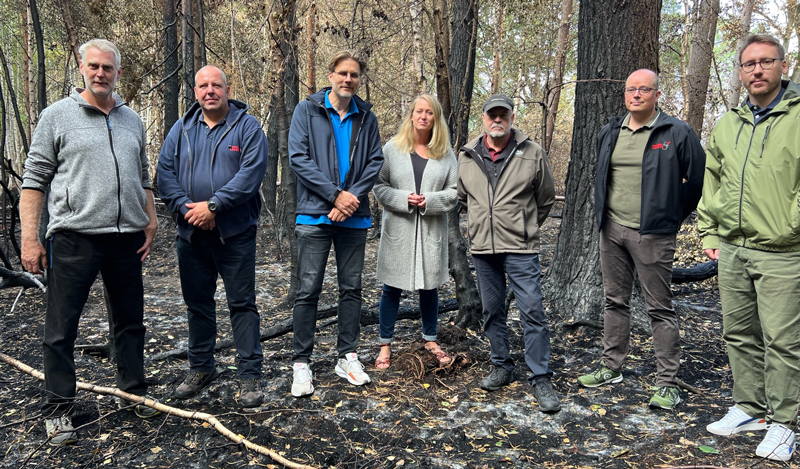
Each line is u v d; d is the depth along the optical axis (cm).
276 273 703
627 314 318
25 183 243
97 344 389
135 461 241
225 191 272
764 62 236
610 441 259
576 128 436
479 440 261
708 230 273
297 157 302
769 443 238
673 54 1291
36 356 383
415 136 342
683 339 406
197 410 288
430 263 337
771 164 235
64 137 244
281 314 505
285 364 361
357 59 303
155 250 841
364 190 305
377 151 318
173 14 995
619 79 410
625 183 299
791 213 230
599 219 310
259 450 240
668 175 284
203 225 273
